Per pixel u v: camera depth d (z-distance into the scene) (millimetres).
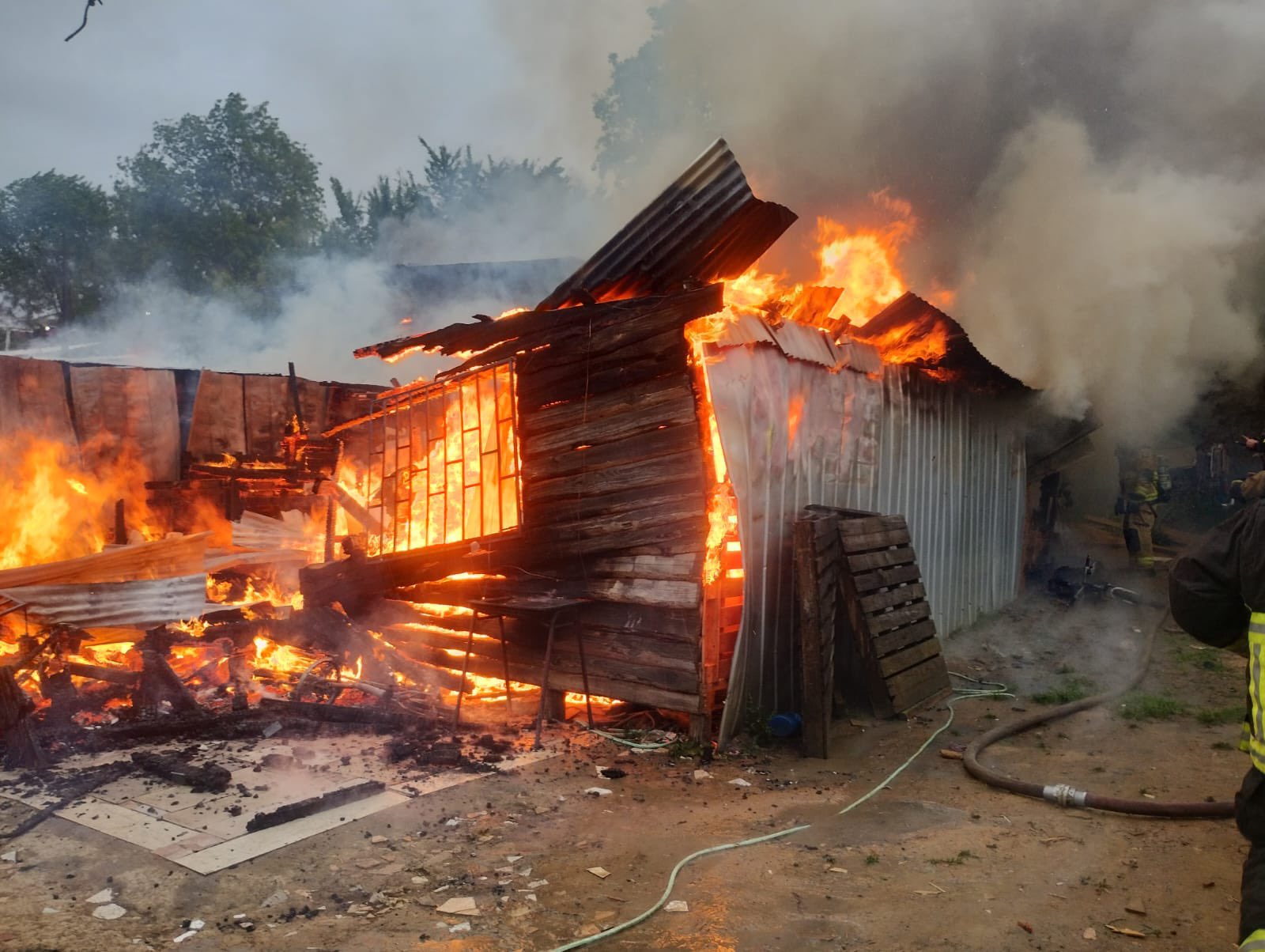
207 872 4082
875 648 6977
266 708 6727
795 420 7223
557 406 6961
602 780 5605
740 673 6430
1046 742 6391
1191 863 4141
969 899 3848
